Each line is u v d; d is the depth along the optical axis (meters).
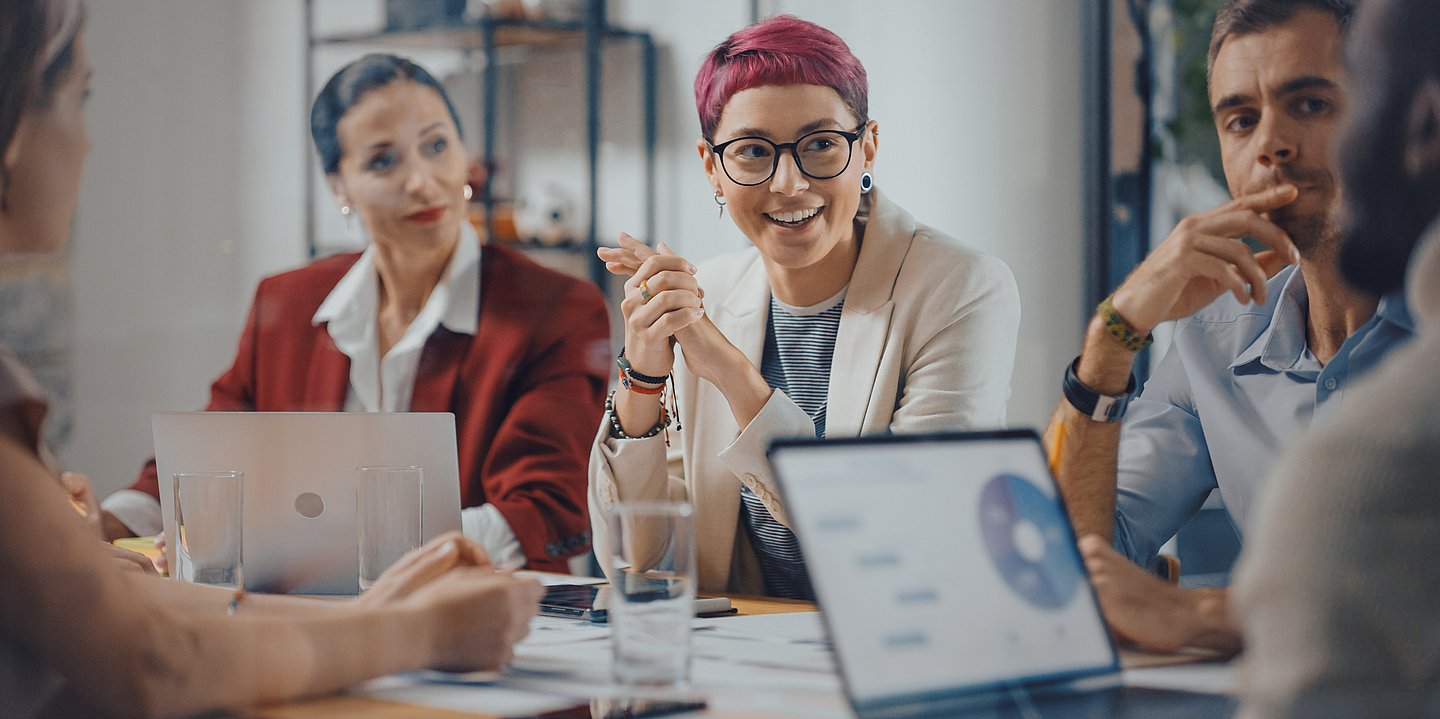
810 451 0.87
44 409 0.91
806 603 1.44
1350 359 1.33
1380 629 0.62
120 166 3.55
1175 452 1.58
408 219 2.42
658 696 0.92
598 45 3.54
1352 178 0.85
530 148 3.64
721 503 1.73
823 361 1.78
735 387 1.63
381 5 3.62
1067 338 2.92
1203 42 2.86
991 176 2.91
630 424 1.68
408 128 2.50
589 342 2.36
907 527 0.88
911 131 2.95
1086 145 2.91
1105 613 0.98
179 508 1.30
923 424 1.67
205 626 0.90
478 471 2.27
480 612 1.01
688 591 0.96
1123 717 0.83
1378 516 0.63
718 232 3.41
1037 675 0.89
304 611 1.14
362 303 2.45
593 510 1.70
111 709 0.89
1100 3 2.88
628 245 1.71
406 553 1.26
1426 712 0.61
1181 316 1.36
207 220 3.66
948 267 1.75
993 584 0.90
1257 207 1.40
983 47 2.91
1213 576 1.72
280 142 3.62
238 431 1.44
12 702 0.91
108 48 3.55
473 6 3.50
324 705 0.93
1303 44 1.41
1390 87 0.83
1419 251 0.77
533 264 2.45
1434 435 0.63
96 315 3.52
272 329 2.50
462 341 2.35
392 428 1.43
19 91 0.98
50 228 1.02
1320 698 0.62
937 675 0.85
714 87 1.75
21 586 0.88
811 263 1.73
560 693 0.95
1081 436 1.35
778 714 0.87
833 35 1.72
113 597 0.89
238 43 3.67
